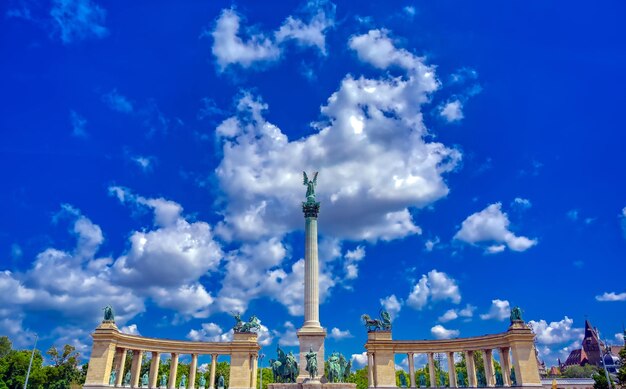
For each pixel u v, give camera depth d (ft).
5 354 365.81
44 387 345.51
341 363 261.65
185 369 421.18
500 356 257.34
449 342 272.31
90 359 236.43
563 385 391.86
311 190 305.12
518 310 250.78
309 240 289.12
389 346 272.72
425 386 273.33
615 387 262.47
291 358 255.09
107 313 248.11
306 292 277.44
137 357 262.88
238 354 275.39
